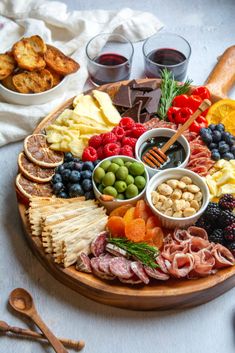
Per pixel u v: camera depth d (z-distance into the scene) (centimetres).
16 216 158
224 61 184
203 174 156
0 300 142
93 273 139
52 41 197
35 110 173
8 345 135
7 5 199
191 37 203
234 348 136
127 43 191
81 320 139
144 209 146
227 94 184
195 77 191
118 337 137
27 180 155
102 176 149
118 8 211
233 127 167
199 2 213
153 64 181
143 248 139
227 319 140
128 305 140
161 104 171
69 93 182
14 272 147
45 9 198
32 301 140
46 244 141
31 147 160
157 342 136
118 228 143
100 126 166
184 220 144
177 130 160
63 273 139
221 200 147
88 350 135
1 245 152
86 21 194
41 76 175
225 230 142
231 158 161
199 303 142
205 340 137
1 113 172
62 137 161
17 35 198
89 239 141
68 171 152
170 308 141
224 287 142
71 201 149
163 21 207
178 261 138
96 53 188
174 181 149
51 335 133
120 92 173
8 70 174
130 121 163
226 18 210
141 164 150
